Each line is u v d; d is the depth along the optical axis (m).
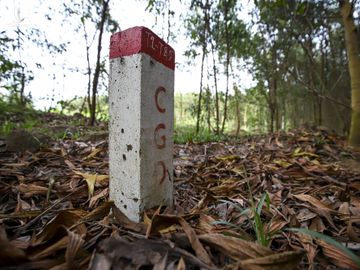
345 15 3.98
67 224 0.99
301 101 8.65
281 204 1.48
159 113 1.28
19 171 1.95
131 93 1.17
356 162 3.11
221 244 0.86
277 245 1.10
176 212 1.29
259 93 7.41
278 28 5.39
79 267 0.79
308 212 1.40
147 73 1.18
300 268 0.95
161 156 1.31
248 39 5.80
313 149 3.63
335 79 6.48
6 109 5.74
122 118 1.21
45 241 0.89
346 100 6.47
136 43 1.15
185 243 0.92
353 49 3.98
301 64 6.63
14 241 0.90
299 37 5.56
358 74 4.01
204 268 0.78
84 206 1.43
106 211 1.12
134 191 1.18
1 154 2.46
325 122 7.93
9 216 1.15
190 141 4.02
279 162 2.66
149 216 1.18
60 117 6.90
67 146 2.99
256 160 2.83
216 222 1.07
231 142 4.48
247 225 1.25
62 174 1.91
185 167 2.48
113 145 1.25
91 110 5.36
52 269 0.74
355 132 4.06
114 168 1.25
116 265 0.77
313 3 4.63
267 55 6.25
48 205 1.40
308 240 1.07
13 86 4.07
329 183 2.14
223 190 1.79
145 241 0.86
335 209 1.55
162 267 0.77
